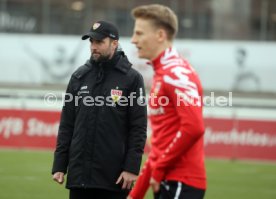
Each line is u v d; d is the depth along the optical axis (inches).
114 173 813.9
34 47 3875.5
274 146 2292.1
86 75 828.6
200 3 3929.6
